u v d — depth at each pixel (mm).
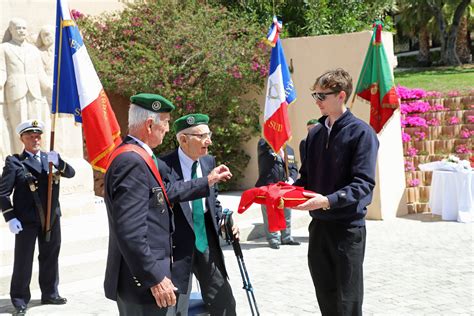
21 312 6402
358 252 4277
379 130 9367
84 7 12969
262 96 12703
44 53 9867
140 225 3391
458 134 13406
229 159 13016
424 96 13961
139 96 3707
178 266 4430
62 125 10031
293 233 10359
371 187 4121
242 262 4691
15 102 9445
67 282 7637
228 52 12234
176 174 4691
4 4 9531
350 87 4316
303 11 14820
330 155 4305
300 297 6641
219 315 4656
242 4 14234
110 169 3514
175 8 13008
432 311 6055
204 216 4703
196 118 4695
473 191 10812
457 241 9242
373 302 6367
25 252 6527
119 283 3584
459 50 30984
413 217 11461
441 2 29234
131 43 12500
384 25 15039
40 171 6699
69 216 9867
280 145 8867
